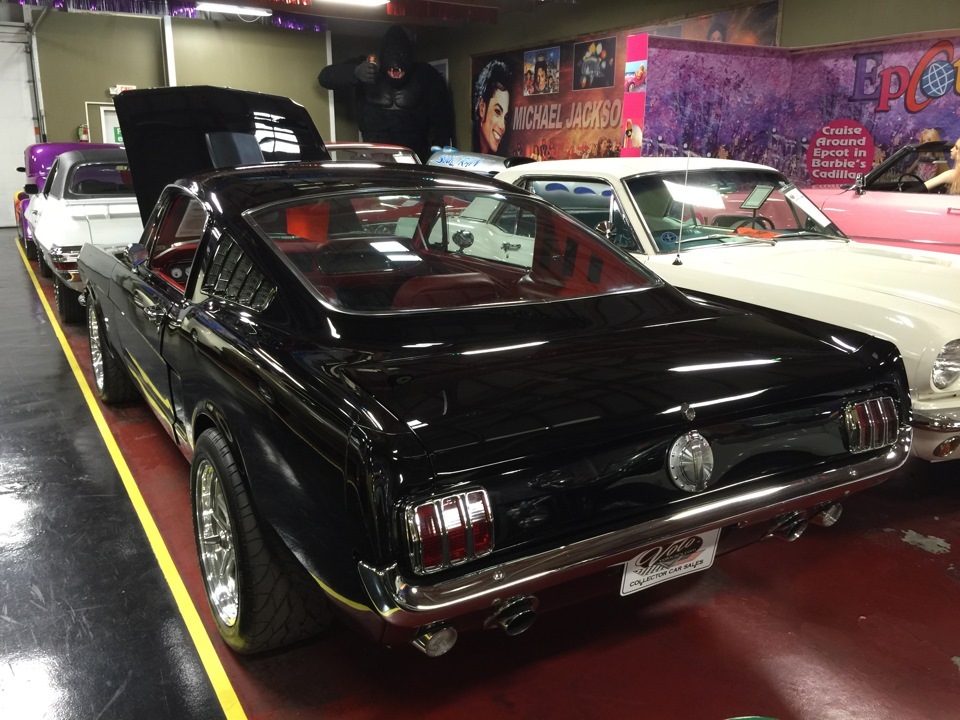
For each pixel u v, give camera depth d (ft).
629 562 6.02
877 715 6.69
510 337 6.62
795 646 7.65
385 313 6.73
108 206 20.45
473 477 5.01
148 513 10.39
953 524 10.21
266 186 8.18
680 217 13.28
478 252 8.66
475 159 35.01
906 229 19.77
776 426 6.17
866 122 30.09
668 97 28.91
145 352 10.01
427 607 4.88
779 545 9.67
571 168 14.35
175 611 8.21
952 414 9.29
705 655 7.52
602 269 8.13
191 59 49.70
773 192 14.53
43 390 15.64
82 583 8.73
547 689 7.04
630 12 38.88
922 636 7.81
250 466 6.39
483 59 49.34
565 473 5.29
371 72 48.47
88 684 7.07
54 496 10.90
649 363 6.23
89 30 48.16
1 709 6.75
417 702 6.89
